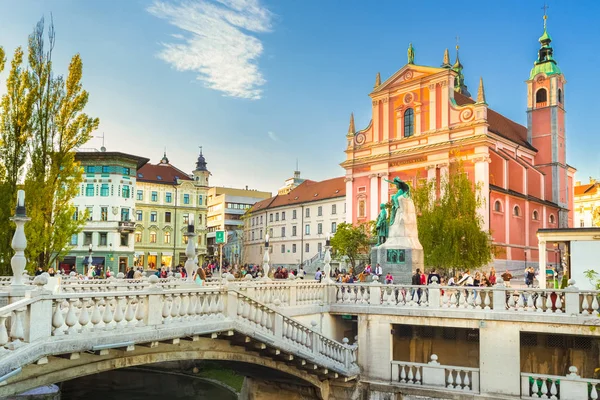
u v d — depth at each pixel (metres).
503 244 51.47
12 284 10.27
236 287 14.45
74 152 26.92
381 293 20.77
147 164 82.00
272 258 89.56
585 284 22.17
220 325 13.40
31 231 24.73
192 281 18.72
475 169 50.59
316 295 20.73
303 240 83.00
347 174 61.69
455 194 40.91
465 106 52.38
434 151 53.69
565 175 63.69
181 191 80.25
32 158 25.92
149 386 27.30
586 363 18.75
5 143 26.00
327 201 78.94
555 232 23.27
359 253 56.25
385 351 20.22
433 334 21.19
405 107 57.34
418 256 24.97
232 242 108.31
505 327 18.39
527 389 17.97
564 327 17.44
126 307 11.12
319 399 19.97
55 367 10.62
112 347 10.57
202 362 29.81
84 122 27.02
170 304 12.20
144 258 76.62
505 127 60.88
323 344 18.36
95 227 66.50
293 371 18.06
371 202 58.94
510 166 55.38
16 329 8.94
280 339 15.95
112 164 67.19
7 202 25.02
